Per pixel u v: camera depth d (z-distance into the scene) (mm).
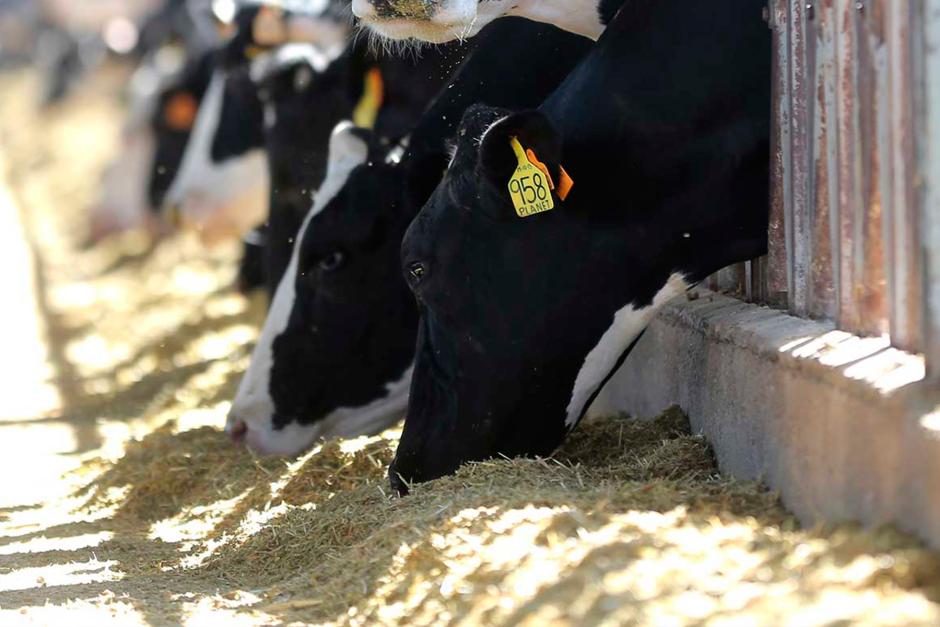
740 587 5758
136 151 31406
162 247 31094
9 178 49969
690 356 9695
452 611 6379
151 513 11086
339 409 12016
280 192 14117
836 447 6910
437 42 8930
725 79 8727
